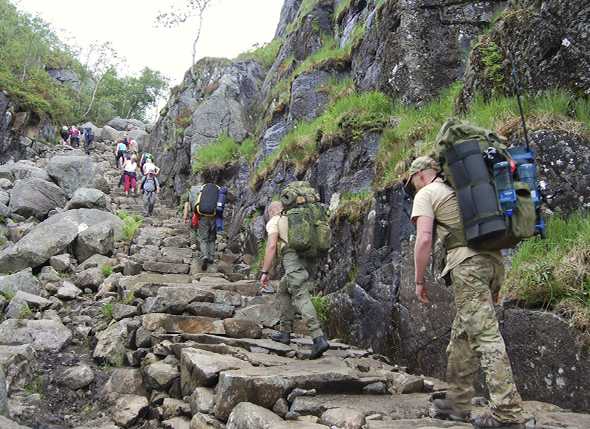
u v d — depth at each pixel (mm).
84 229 10516
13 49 33156
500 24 6520
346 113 9055
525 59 5840
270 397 4039
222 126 17969
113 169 23203
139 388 5094
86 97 44438
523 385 4062
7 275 8406
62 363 5715
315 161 9398
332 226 7910
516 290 4293
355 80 10930
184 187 17344
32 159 24812
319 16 15836
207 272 9664
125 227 11453
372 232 6688
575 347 3748
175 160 18828
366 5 12688
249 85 19766
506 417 2916
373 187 7305
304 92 12477
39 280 8242
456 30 8969
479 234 2910
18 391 4879
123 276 8625
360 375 4641
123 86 54188
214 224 9812
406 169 6625
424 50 8867
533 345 4039
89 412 4836
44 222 10672
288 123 12633
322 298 7273
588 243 4098
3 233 11039
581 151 4777
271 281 9000
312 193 5680
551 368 3881
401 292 5762
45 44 38531
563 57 5422
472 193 2977
